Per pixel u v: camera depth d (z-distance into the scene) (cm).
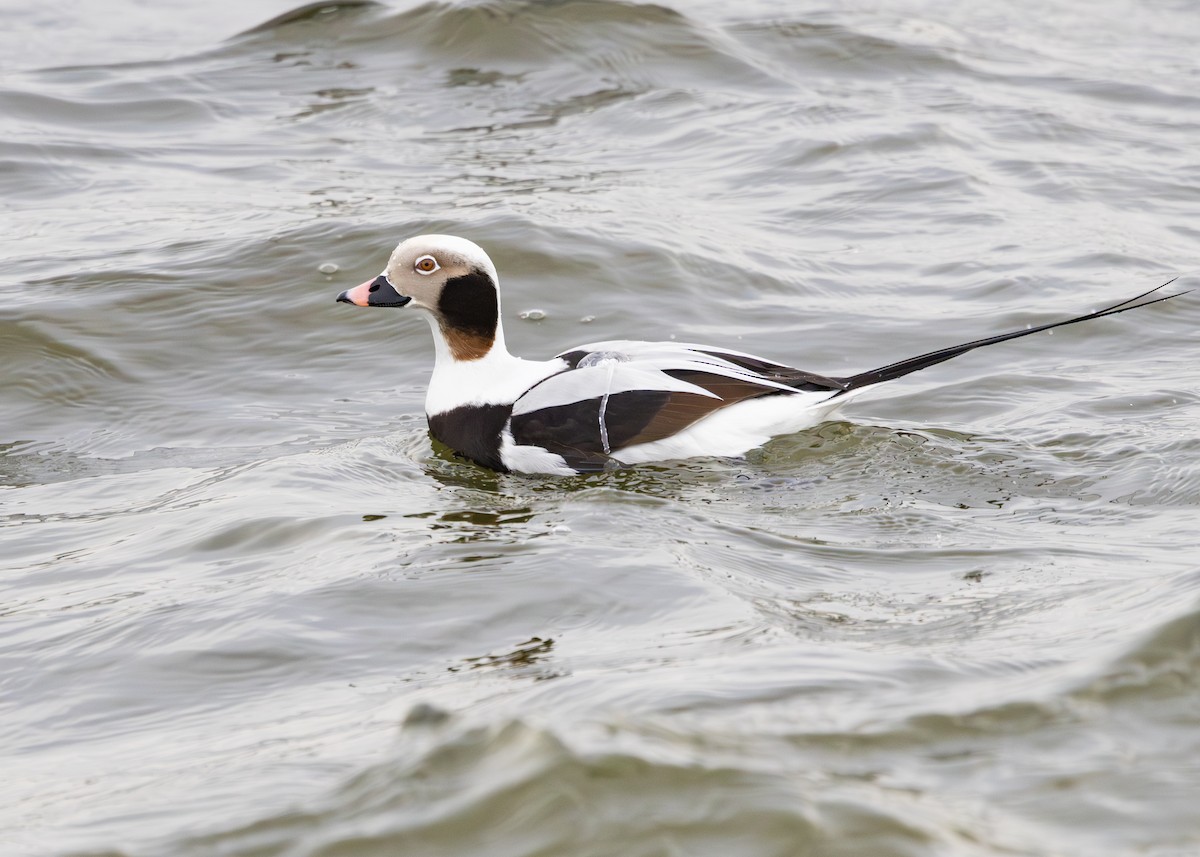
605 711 580
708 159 1933
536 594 830
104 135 2038
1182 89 2245
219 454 1220
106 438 1266
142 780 620
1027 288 1530
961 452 1129
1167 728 561
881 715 577
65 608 871
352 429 1273
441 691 691
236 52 2380
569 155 1945
